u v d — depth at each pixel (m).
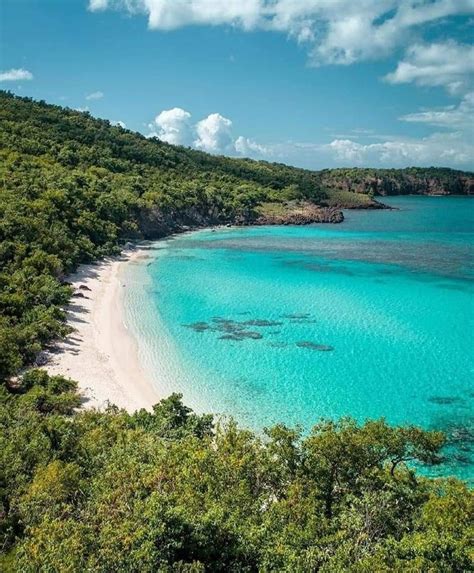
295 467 29.22
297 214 196.75
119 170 183.50
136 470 27.69
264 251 132.88
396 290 93.88
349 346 65.81
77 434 37.03
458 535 22.80
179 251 130.25
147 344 64.88
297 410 49.78
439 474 40.59
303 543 22.41
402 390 54.25
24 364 54.09
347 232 172.25
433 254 131.00
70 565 19.16
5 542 25.27
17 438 34.41
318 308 82.00
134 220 145.12
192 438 34.38
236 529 22.45
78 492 28.66
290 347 65.12
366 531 23.62
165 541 21.03
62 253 92.62
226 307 81.62
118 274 100.69
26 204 99.62
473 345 66.50
